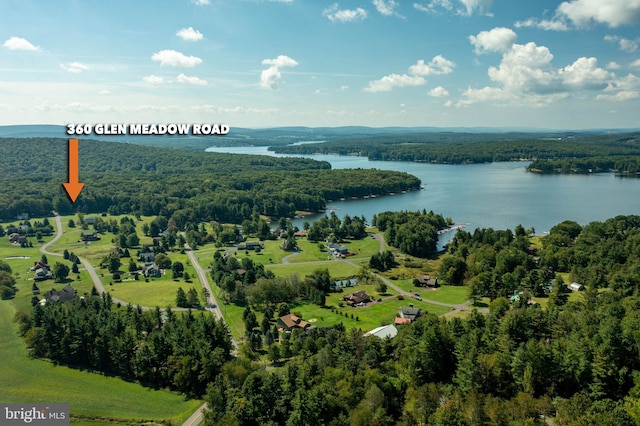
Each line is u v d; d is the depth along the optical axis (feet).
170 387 399.65
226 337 445.37
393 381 355.56
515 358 325.21
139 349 418.51
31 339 444.96
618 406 268.21
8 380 399.85
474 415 284.00
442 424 275.59
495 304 527.81
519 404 291.58
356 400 322.14
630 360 314.76
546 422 280.51
